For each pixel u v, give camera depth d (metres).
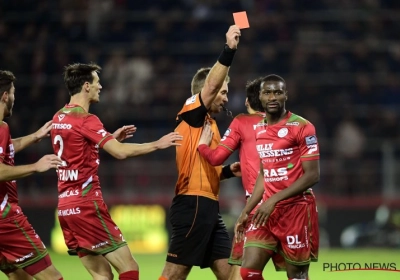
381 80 50.94
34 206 44.59
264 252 17.38
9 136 18.30
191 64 51.75
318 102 49.84
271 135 17.19
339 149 47.09
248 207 17.78
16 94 49.56
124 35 52.66
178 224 18.33
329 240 45.12
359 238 44.94
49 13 53.41
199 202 18.33
